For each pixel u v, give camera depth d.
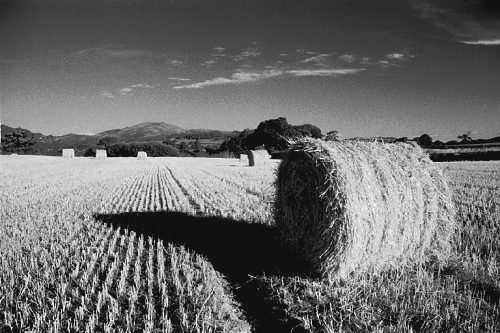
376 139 8.40
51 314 6.09
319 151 7.43
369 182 7.16
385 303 6.03
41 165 40.00
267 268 7.91
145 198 17.36
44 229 11.27
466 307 5.86
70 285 7.26
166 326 5.69
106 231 11.03
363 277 7.29
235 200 15.51
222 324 5.94
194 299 6.52
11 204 15.53
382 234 7.35
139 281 7.33
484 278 6.82
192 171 31.98
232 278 7.73
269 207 13.77
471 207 12.38
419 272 7.20
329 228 7.05
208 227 11.39
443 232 8.28
